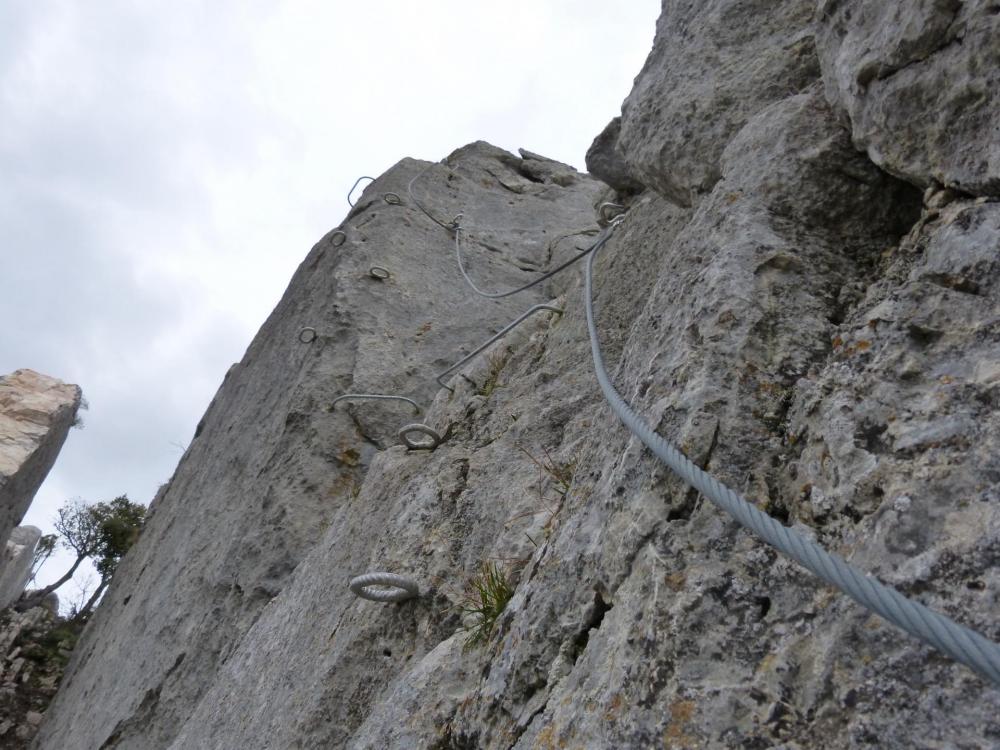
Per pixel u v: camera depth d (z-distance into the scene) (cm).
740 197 232
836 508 149
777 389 180
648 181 333
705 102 302
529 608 204
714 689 134
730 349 188
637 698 142
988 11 174
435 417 493
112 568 2247
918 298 167
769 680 132
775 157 233
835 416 161
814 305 197
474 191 1000
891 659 122
